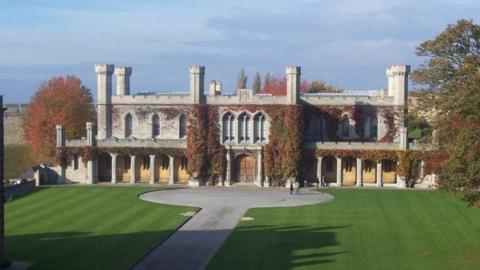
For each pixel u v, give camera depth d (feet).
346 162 330.54
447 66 236.02
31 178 336.90
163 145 328.29
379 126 341.41
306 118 341.00
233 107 327.47
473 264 159.43
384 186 320.29
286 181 322.55
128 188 303.07
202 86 328.70
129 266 154.61
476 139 158.20
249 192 296.10
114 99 342.44
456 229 201.16
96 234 190.90
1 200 150.71
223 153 326.44
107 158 334.65
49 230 196.44
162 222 210.59
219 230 199.93
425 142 245.86
